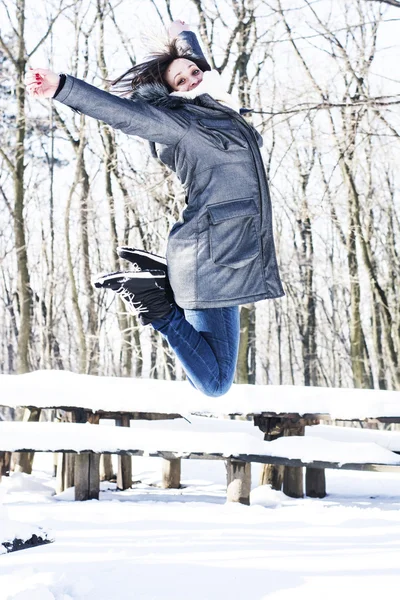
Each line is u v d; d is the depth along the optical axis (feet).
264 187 10.26
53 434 20.59
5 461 23.38
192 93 9.96
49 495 22.25
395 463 19.08
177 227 10.26
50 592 9.90
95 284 10.07
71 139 65.46
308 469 23.13
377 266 94.79
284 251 86.58
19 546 9.78
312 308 82.99
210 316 10.40
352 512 17.80
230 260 10.05
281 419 21.52
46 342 84.69
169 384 21.66
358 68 42.47
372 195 75.92
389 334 68.08
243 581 10.84
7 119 62.34
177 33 10.71
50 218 81.51
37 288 103.71
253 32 54.29
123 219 68.80
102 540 13.94
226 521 16.34
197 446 19.93
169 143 9.87
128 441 20.49
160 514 17.29
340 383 108.68
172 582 10.82
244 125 10.26
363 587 10.43
